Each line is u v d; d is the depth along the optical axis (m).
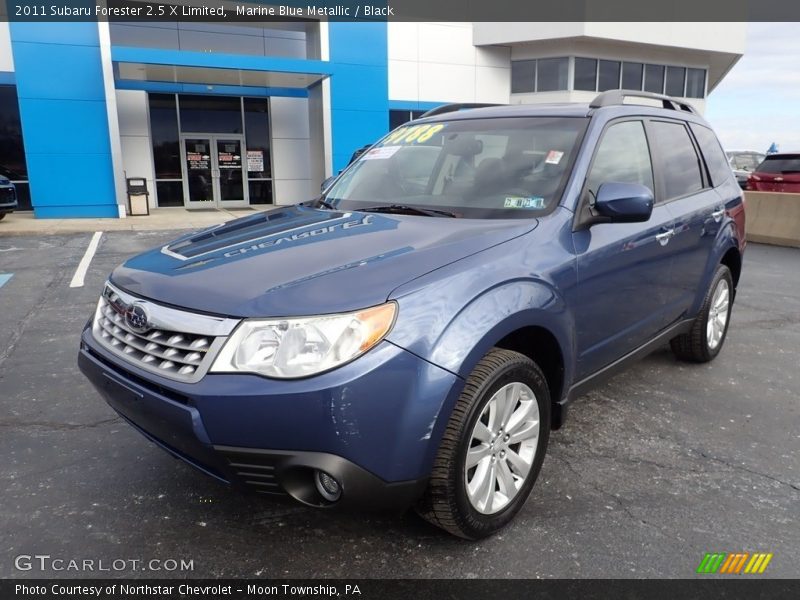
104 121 15.34
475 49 22.12
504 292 2.49
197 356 2.22
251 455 2.14
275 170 19.45
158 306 2.39
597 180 3.23
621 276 3.25
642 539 2.64
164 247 3.09
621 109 3.66
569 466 3.25
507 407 2.57
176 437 2.29
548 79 22.92
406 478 2.23
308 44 18.66
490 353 2.52
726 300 4.88
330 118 18.02
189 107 18.27
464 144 3.60
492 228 2.81
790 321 6.23
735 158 25.86
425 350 2.21
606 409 3.97
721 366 4.80
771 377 4.57
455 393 2.28
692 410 3.97
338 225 3.02
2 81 15.95
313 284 2.27
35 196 15.16
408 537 2.65
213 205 18.95
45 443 3.50
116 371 2.49
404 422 2.18
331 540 2.63
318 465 2.10
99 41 14.89
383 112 18.69
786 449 3.46
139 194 16.08
